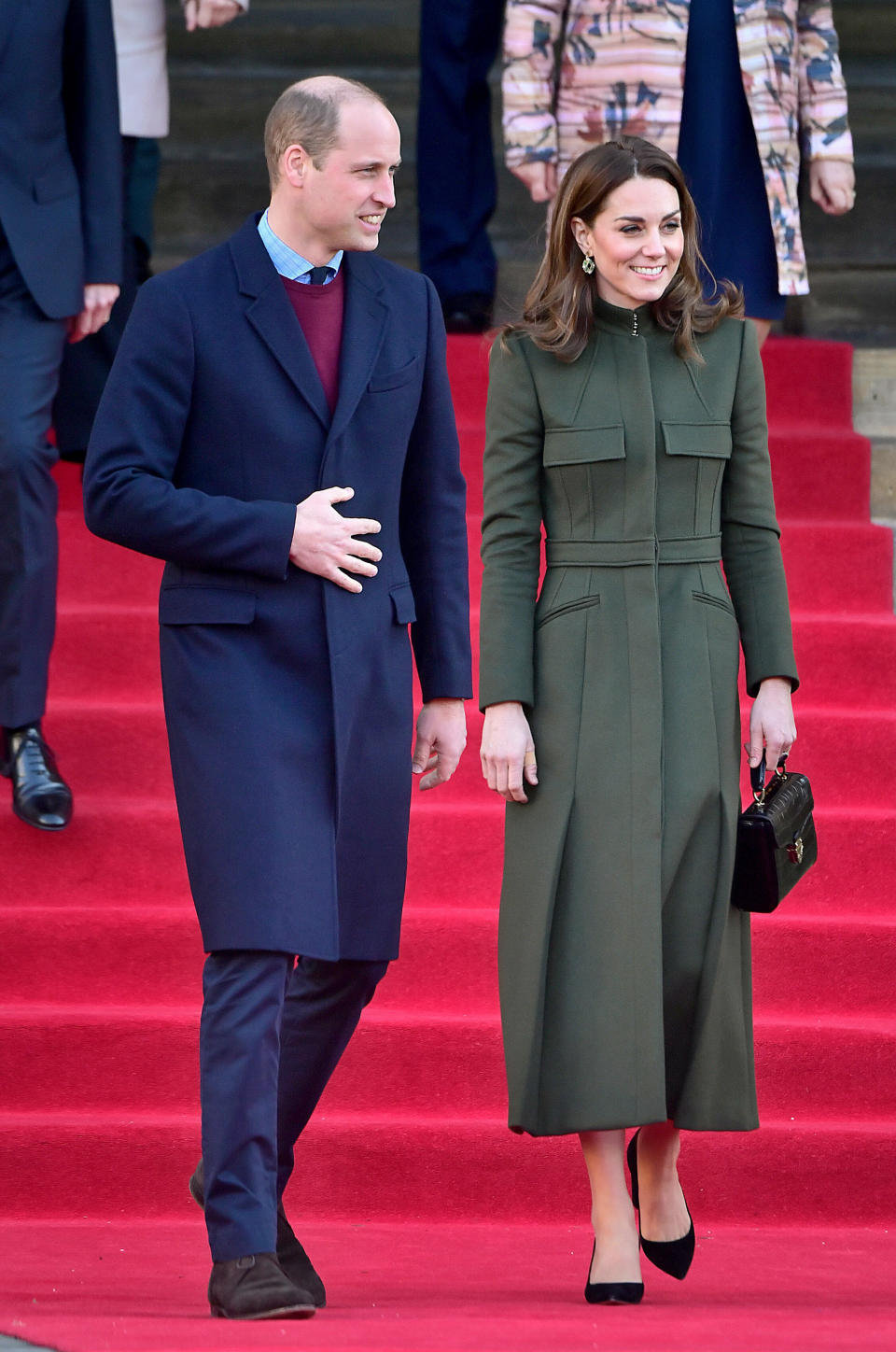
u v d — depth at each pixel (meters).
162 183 28.80
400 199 29.41
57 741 18.84
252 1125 11.13
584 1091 11.99
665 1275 13.19
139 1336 10.39
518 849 12.56
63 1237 14.27
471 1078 15.73
